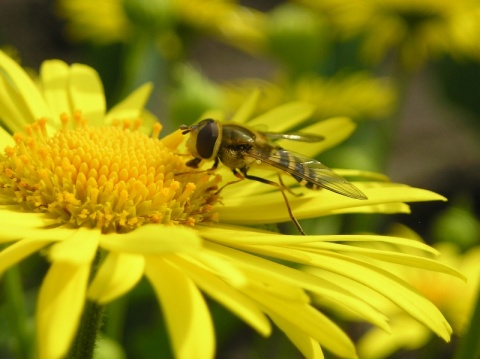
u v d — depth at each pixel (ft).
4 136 0.42
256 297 0.36
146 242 0.34
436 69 0.86
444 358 0.61
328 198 0.42
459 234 0.56
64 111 0.44
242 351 0.77
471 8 0.63
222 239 0.39
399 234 0.56
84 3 0.63
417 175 0.99
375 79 0.67
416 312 0.37
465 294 0.54
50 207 0.39
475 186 0.99
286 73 0.64
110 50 0.63
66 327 0.33
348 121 0.44
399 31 0.63
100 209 0.39
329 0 0.65
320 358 0.37
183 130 0.42
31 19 0.97
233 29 0.63
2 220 0.38
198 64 1.05
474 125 0.88
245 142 0.42
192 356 0.33
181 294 0.35
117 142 0.41
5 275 0.45
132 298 0.54
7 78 0.46
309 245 0.38
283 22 0.63
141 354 0.53
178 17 0.62
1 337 0.50
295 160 0.42
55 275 0.35
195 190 0.41
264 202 0.42
